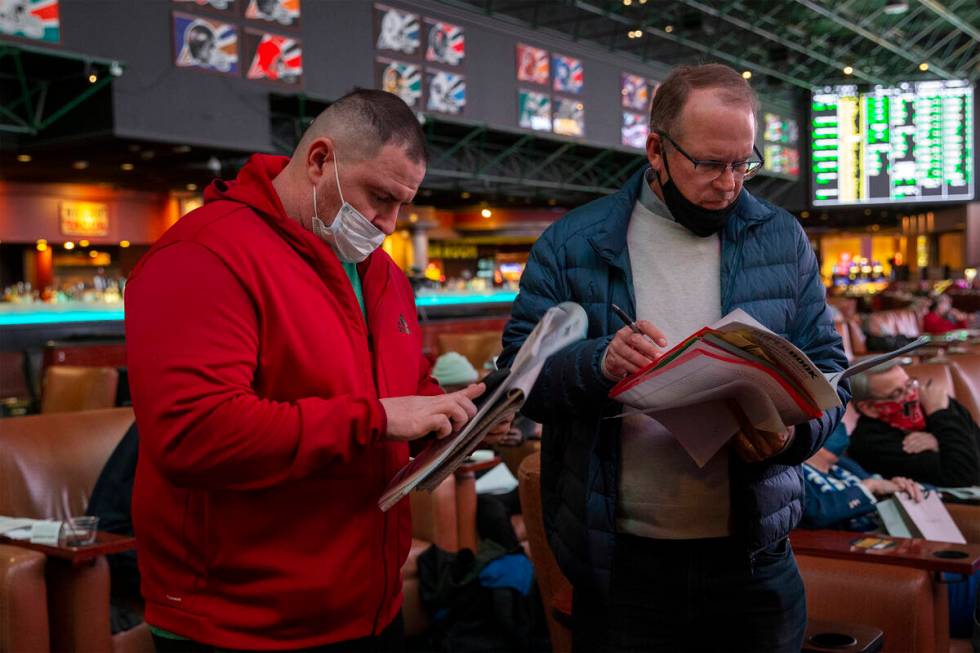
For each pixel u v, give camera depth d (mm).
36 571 2211
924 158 22594
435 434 1351
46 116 10781
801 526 2320
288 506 1231
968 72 23688
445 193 18516
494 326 10414
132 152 11398
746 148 1404
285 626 1237
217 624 1235
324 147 1233
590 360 1422
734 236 1530
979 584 1520
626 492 1531
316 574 1237
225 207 1242
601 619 1575
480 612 3211
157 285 1160
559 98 17438
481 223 22453
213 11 11273
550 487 1649
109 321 9164
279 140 12984
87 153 11391
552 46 17250
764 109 23000
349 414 1158
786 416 1304
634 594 1540
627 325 1378
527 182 17719
